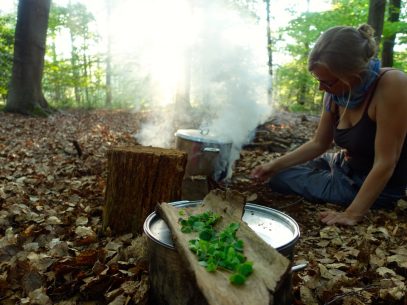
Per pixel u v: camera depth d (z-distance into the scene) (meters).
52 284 1.93
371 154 2.82
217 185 2.95
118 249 2.28
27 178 3.92
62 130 7.89
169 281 1.49
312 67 2.37
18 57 10.09
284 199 3.24
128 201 2.49
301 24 12.23
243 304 1.15
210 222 1.65
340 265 2.12
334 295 1.82
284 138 5.59
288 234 1.62
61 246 2.28
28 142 6.07
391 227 2.65
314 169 3.27
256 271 1.31
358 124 2.73
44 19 10.39
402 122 2.51
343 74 2.33
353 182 2.96
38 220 2.76
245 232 1.54
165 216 1.66
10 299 1.84
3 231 2.63
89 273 1.98
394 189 2.93
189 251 1.37
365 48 2.29
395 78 2.53
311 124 7.64
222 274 1.30
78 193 3.40
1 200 3.14
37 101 10.40
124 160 2.46
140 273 1.95
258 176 3.21
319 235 2.59
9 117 9.30
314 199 3.16
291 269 1.45
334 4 12.42
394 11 9.35
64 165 4.54
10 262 2.13
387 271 2.07
